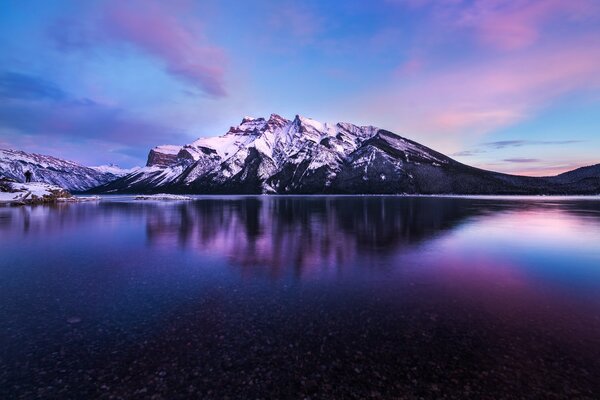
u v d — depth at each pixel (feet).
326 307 42.45
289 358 29.76
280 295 47.47
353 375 27.09
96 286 51.96
